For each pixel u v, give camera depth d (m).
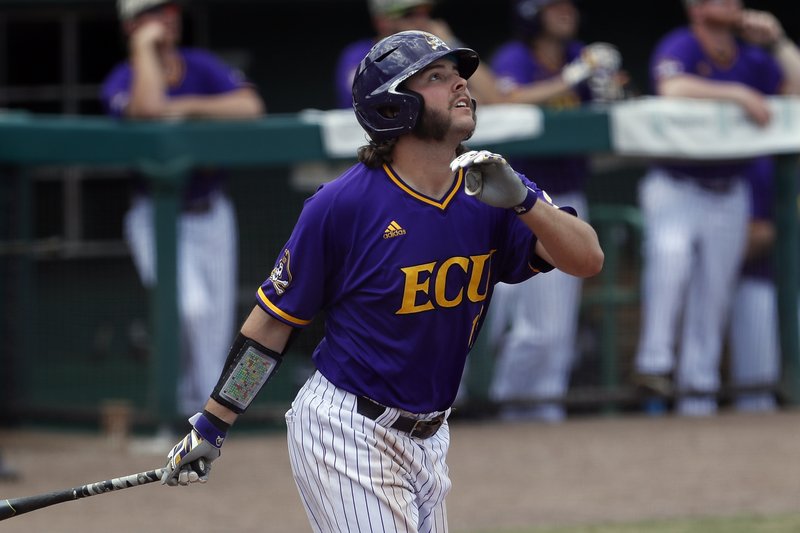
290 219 31.31
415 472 13.04
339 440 12.66
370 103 12.35
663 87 31.05
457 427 30.09
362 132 29.41
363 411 12.69
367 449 12.64
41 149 29.33
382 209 12.42
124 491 24.19
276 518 21.86
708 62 31.09
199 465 12.98
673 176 30.62
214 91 29.92
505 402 30.42
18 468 26.25
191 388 29.44
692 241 30.75
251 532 20.91
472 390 30.33
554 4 29.91
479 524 21.28
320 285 12.70
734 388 31.64
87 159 29.08
